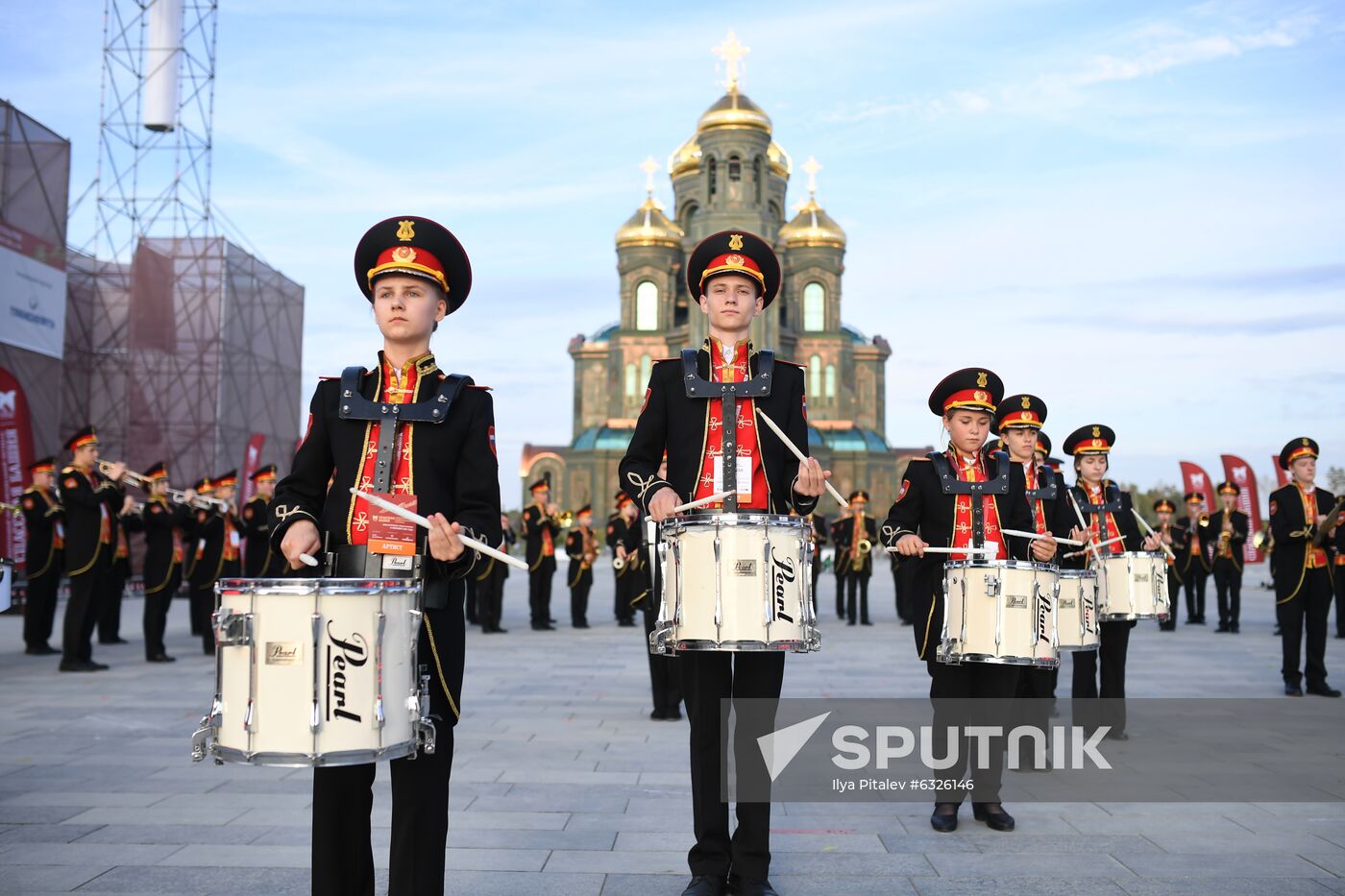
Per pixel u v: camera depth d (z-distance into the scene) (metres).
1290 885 5.36
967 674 6.72
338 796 4.20
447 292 4.70
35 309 28.94
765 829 5.18
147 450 36.31
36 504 16.16
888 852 5.96
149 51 37.47
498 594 20.58
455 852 5.88
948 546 6.98
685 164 81.31
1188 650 17.09
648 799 7.10
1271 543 13.68
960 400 7.16
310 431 4.54
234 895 5.10
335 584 3.68
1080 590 7.87
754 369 5.56
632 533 22.28
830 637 19.38
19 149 30.61
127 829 6.25
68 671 13.95
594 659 15.77
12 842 5.98
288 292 42.41
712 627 4.90
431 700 4.23
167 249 37.41
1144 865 5.70
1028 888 5.32
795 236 79.12
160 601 15.34
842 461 75.50
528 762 8.32
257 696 3.65
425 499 4.36
